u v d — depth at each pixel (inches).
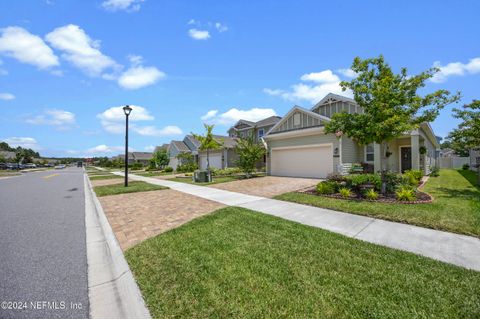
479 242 154.8
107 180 700.7
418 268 118.5
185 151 1280.8
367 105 302.5
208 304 92.4
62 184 638.5
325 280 108.4
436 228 182.4
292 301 92.9
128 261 135.3
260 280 109.6
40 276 124.3
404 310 86.0
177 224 212.7
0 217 259.3
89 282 118.6
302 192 359.9
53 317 90.0
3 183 669.9
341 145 512.4
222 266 124.6
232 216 228.8
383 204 258.2
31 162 2704.2
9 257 149.5
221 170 813.9
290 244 154.6
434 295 95.0
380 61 298.2
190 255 139.8
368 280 107.7
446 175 615.5
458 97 276.5
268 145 700.0
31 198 393.1
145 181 641.6
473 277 108.9
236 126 1136.8
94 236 193.3
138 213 259.4
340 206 256.7
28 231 206.5
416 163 502.3
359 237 167.6
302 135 595.8
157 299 97.1
